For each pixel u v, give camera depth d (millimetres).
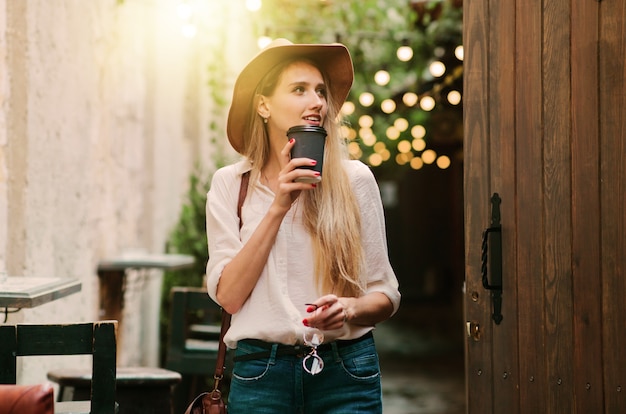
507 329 3371
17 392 2188
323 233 2459
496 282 3393
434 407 7594
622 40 3182
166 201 7699
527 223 3338
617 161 3178
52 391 2223
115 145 6227
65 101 4898
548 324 3283
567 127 3266
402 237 21703
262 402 2436
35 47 4316
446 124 12016
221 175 2615
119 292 6156
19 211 4195
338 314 2316
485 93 3428
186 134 8758
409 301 19781
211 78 8875
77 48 5141
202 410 2637
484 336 3416
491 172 3410
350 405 2449
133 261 5816
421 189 21688
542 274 3299
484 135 3426
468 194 3447
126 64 6520
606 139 3201
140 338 7004
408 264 21703
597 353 3201
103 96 5840
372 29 9727
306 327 2422
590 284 3217
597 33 3227
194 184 8234
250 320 2451
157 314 7391
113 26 6078
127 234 6629
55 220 4738
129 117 6715
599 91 3217
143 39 7102
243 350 2480
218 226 2541
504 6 3398
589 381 3213
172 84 7949
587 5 3244
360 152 13180
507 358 3369
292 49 2529
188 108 8812
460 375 9438
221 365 2619
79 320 5254
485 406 3412
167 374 4246
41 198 4469
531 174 3332
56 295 3213
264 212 2527
